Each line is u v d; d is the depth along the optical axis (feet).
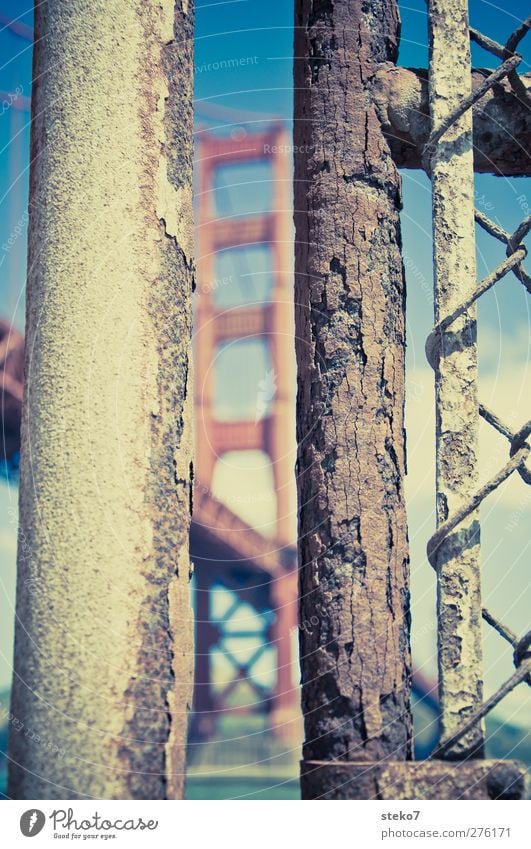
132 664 4.05
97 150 4.43
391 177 5.18
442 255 4.85
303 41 5.40
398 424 4.91
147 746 4.02
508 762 4.27
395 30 5.48
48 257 4.37
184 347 4.55
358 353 4.88
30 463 4.21
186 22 4.91
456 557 4.54
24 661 4.05
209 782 37.96
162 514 4.26
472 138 5.17
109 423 4.18
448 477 4.64
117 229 4.38
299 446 4.99
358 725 4.41
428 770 4.22
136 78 4.55
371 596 4.59
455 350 4.76
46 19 4.67
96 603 4.03
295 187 5.33
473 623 4.47
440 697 4.40
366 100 5.20
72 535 4.08
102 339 4.25
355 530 4.66
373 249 5.03
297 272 5.21
